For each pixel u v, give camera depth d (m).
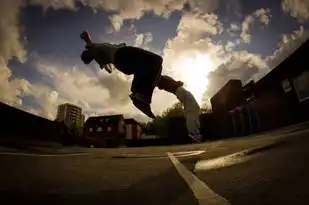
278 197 1.18
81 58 3.88
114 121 51.75
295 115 14.97
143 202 1.47
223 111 26.95
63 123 24.44
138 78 3.31
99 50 3.58
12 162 3.52
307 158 1.80
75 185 2.01
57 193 1.76
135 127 54.94
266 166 1.88
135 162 3.58
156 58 3.28
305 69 13.78
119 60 3.34
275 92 17.30
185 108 3.34
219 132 28.02
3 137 12.23
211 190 1.51
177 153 5.34
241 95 22.84
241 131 23.06
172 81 3.45
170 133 32.69
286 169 1.65
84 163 3.61
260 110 19.50
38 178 2.34
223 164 2.44
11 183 2.12
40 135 18.69
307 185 1.25
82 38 3.82
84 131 52.59
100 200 1.57
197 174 2.12
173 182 1.90
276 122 17.19
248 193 1.32
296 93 14.81
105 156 5.21
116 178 2.29
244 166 2.07
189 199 1.40
